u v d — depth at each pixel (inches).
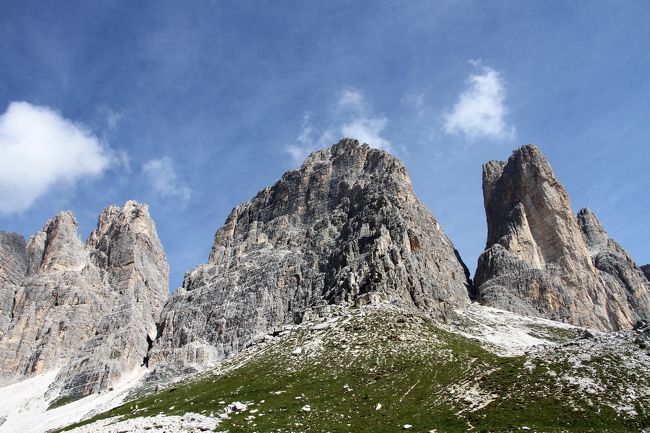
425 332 6432.1
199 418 4424.2
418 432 3784.5
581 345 4623.5
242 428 4099.4
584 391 3843.5
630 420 3425.2
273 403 4707.2
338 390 4884.4
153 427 4288.9
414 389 4672.7
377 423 4055.1
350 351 5871.1
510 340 7815.0
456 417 3941.9
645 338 4461.1
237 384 5669.3
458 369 4953.3
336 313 7362.2
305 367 5684.1
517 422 3661.4
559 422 3558.1
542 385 4089.6
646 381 3794.3
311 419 4227.4
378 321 6638.8
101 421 5388.8
